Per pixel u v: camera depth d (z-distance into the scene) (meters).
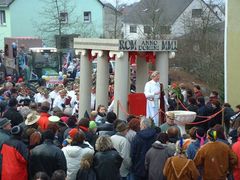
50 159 9.29
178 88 19.27
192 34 48.06
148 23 63.59
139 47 18.27
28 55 39.19
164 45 18.80
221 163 9.77
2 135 10.05
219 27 52.19
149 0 67.50
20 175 9.43
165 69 19.09
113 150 9.76
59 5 61.91
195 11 73.44
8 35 62.50
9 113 12.86
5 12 62.53
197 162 9.81
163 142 10.12
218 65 38.34
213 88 36.59
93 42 19.62
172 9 74.50
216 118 16.31
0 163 9.54
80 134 9.92
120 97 18.20
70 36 60.16
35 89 31.52
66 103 20.69
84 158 9.45
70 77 38.31
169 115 12.16
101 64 19.52
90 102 20.84
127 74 18.30
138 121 11.23
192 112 15.49
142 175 10.68
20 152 9.45
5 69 40.28
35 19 62.38
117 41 17.98
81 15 64.19
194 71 42.34
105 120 13.28
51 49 39.22
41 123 12.34
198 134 10.22
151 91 16.84
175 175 9.16
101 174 9.55
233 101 21.05
